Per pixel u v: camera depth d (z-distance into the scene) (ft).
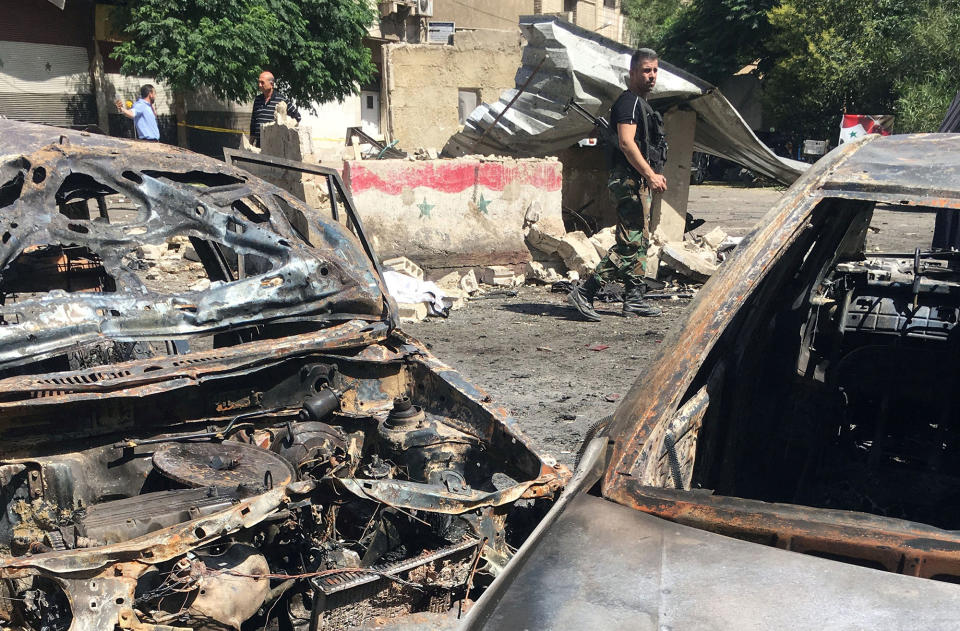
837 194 6.71
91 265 11.85
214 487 7.22
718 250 30.32
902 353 10.35
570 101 22.86
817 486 9.55
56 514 7.17
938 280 11.05
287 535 7.70
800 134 100.78
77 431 7.54
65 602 6.18
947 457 10.18
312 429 8.63
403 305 23.88
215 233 9.21
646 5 144.97
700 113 32.65
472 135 33.91
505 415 8.81
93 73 59.72
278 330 9.95
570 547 4.74
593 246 30.22
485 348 20.86
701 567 4.54
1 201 8.74
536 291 28.78
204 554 6.80
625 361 19.65
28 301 7.77
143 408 7.98
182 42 50.96
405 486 7.23
